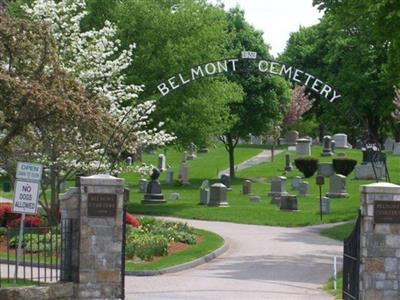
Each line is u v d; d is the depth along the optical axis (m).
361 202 17.95
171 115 41.88
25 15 34.62
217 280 22.27
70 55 31.98
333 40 67.88
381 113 70.38
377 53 66.94
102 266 17.31
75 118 21.31
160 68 40.78
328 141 73.88
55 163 27.70
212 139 48.44
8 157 26.62
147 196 46.47
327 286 21.02
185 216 40.94
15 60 21.86
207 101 42.25
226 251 29.34
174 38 41.78
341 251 29.39
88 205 17.31
